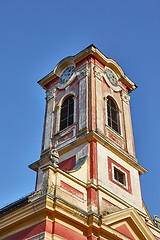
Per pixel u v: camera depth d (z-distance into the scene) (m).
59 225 17.59
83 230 18.77
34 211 17.70
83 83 26.81
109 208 21.03
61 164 23.78
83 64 28.00
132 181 24.61
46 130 27.41
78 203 19.67
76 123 25.22
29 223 18.03
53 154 20.02
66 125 26.19
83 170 21.72
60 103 27.88
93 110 24.97
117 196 22.20
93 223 18.86
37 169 25.42
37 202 17.62
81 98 26.16
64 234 17.58
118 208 21.70
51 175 18.95
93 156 22.44
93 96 25.73
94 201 20.44
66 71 29.22
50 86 29.92
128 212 21.36
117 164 24.09
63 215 17.86
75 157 23.27
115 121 27.05
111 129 25.64
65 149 24.14
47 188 18.28
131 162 25.28
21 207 18.31
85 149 23.03
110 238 19.58
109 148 23.95
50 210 17.39
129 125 27.91
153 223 24.64
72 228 18.23
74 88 27.44
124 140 26.47
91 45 28.11
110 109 27.17
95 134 23.14
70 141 24.66
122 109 28.36
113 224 20.17
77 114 25.66
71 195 19.47
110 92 27.98
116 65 29.56
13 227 18.77
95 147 22.98
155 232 23.84
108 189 22.03
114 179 23.11
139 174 26.02
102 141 23.53
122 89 29.66
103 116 25.55
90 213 19.27
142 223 21.91
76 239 18.09
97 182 21.48
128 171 24.80
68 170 22.92
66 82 28.44
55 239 16.97
